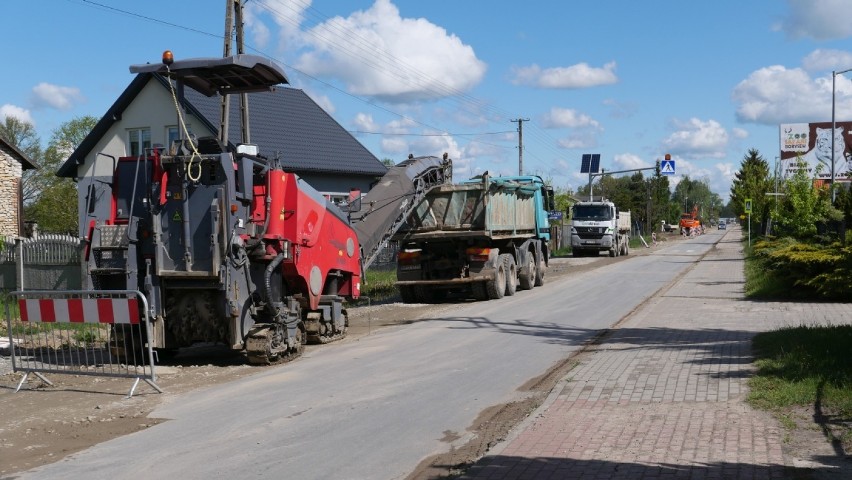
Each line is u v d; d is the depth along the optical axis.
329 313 13.95
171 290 11.62
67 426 8.06
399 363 11.50
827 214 32.06
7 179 31.67
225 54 19.81
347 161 33.19
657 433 7.00
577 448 6.62
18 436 7.70
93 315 10.20
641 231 91.25
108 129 32.12
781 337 11.59
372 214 18.80
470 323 16.14
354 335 15.06
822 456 6.07
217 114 30.83
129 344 11.69
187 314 11.65
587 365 10.71
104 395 9.65
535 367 11.01
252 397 9.30
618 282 26.16
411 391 9.52
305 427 7.82
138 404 9.06
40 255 20.64
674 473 5.80
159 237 11.24
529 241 24.47
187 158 11.22
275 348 11.71
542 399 8.91
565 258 46.41
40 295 10.62
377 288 26.22
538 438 7.01
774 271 20.09
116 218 11.55
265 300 11.81
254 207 11.88
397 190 19.38
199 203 11.23
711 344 12.04
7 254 21.16
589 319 16.45
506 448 6.71
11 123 66.00
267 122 32.47
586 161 61.62
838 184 34.47
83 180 11.67
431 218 21.22
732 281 25.42
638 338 13.08
